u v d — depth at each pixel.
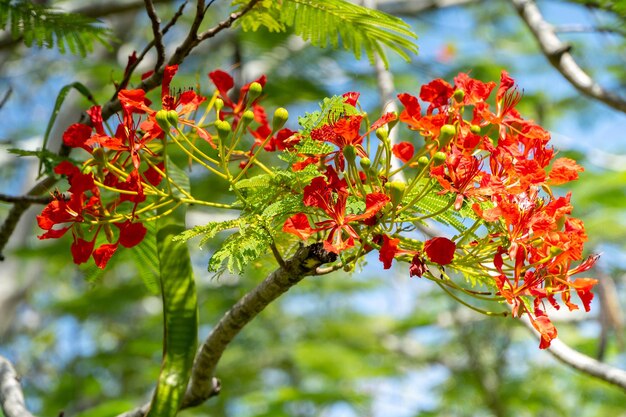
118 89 2.66
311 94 7.16
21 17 3.06
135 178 2.14
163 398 2.33
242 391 10.65
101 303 9.18
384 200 1.92
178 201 2.20
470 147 2.11
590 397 8.79
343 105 2.10
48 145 7.79
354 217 1.96
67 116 7.89
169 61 2.60
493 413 8.62
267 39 6.63
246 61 6.89
